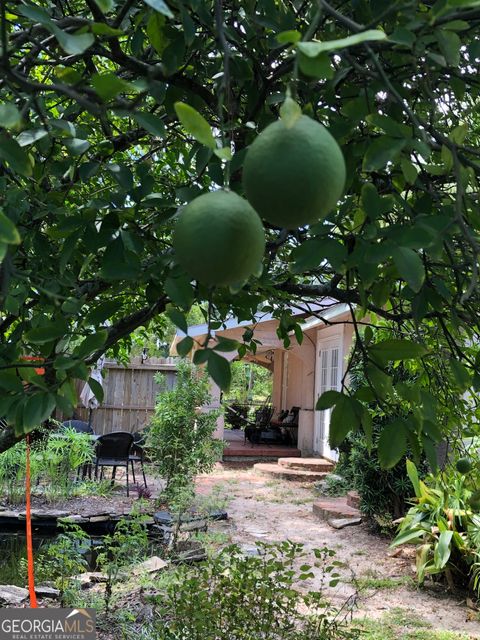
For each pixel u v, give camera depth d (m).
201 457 7.78
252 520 8.11
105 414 12.83
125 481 10.09
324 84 1.62
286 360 17.30
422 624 4.84
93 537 6.96
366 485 7.59
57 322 1.67
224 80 1.24
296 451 13.74
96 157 2.11
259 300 2.07
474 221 1.55
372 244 1.35
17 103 1.66
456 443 3.02
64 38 1.08
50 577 5.01
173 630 3.33
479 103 2.01
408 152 1.43
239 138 1.82
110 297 2.34
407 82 1.79
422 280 1.29
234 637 3.40
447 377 2.61
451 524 5.69
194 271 1.03
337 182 1.00
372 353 1.65
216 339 1.43
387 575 6.02
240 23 1.84
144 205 1.75
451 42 1.21
